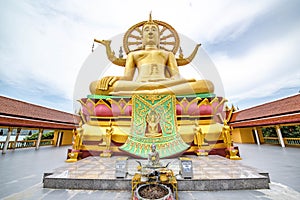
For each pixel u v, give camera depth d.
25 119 9.41
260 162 5.52
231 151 5.86
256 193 3.09
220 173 3.73
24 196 2.99
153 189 2.56
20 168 5.14
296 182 3.62
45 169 5.00
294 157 6.53
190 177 3.36
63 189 3.32
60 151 9.76
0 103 8.55
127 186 3.31
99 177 3.48
